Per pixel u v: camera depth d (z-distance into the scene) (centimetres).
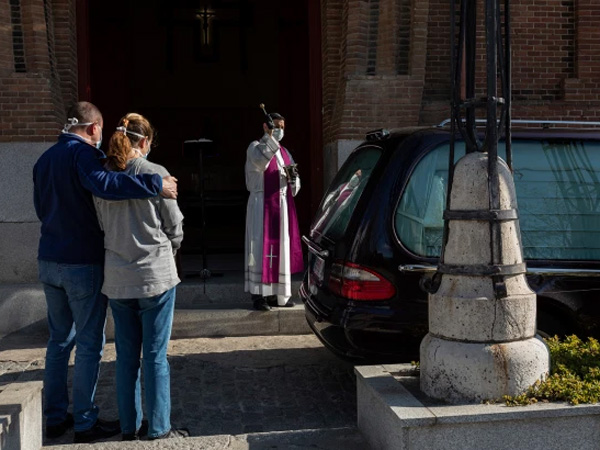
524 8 851
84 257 422
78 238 422
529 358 342
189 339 676
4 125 745
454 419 318
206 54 1759
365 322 448
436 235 453
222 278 783
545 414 323
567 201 469
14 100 745
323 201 570
